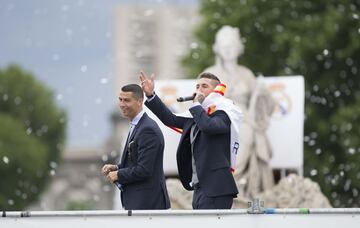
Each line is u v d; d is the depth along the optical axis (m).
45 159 132.38
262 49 76.00
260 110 43.66
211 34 79.06
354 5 72.62
